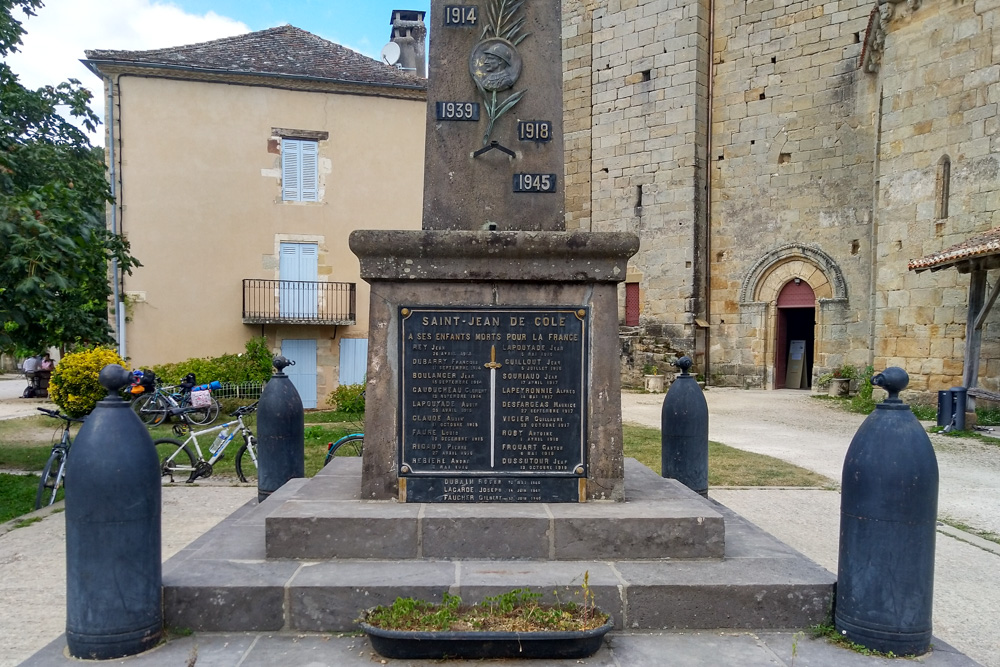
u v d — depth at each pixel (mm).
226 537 4121
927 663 3121
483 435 4129
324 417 16328
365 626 3062
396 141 19250
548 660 3076
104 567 3066
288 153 18766
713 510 3932
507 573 3521
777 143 20766
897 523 3191
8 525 6348
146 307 18016
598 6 23797
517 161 4477
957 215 14250
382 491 4129
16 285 7637
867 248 19188
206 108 18281
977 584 4980
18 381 33188
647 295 22812
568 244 4078
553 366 4141
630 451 10250
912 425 3297
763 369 21094
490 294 4160
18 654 3607
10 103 11070
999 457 10047
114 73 17766
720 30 21766
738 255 21609
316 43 20797
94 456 3078
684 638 3316
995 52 13570
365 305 19188
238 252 18531
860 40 19188
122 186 17875
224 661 3041
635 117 23016
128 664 3020
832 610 3443
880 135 16141
